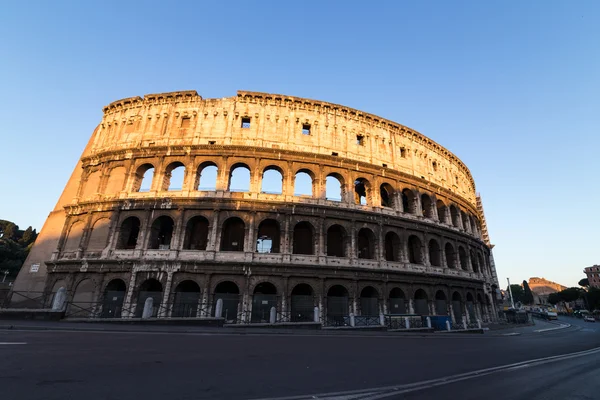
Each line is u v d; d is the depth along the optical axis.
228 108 54.22
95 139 56.78
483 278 71.44
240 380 12.04
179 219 46.00
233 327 33.03
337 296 48.12
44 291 46.28
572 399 10.91
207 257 43.97
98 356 15.34
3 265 91.88
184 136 52.62
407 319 42.59
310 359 17.00
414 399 10.40
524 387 12.41
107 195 50.03
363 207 52.78
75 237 49.22
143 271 43.31
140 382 11.18
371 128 59.69
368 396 10.62
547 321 100.50
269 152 51.00
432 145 68.19
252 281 43.75
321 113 56.88
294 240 51.03
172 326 31.00
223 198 46.50
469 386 12.33
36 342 18.75
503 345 28.52
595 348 26.77
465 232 66.88
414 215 56.91
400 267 51.62
